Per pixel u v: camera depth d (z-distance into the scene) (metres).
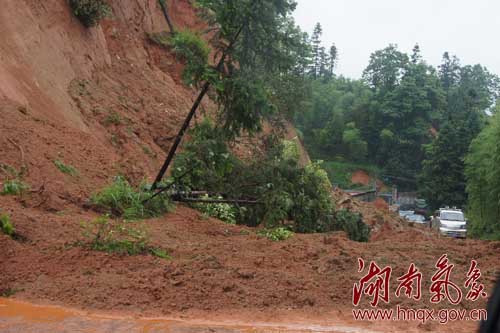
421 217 47.84
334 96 81.81
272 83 12.37
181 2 25.38
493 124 35.47
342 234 10.68
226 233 10.44
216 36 10.95
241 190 12.62
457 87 89.62
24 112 12.41
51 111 13.77
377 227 18.97
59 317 5.88
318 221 12.44
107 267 7.19
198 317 6.02
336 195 25.36
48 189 9.99
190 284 6.68
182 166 10.96
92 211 10.17
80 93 16.20
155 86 20.05
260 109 10.72
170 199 11.66
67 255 7.32
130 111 17.56
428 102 76.12
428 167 54.47
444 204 53.03
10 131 11.10
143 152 15.92
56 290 6.50
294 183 12.66
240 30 10.48
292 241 9.28
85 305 6.20
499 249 9.12
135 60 20.45
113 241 7.83
